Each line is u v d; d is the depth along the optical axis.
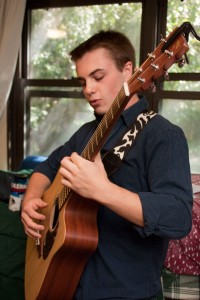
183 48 0.66
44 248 1.02
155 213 0.71
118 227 0.87
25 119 2.52
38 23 2.44
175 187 0.75
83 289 0.91
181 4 2.11
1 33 2.25
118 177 0.86
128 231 0.86
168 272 1.65
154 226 0.71
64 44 2.40
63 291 0.94
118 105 0.72
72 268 0.91
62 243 0.85
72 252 0.88
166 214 0.71
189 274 1.59
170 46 0.68
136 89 0.71
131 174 0.85
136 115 0.90
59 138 2.49
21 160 2.54
